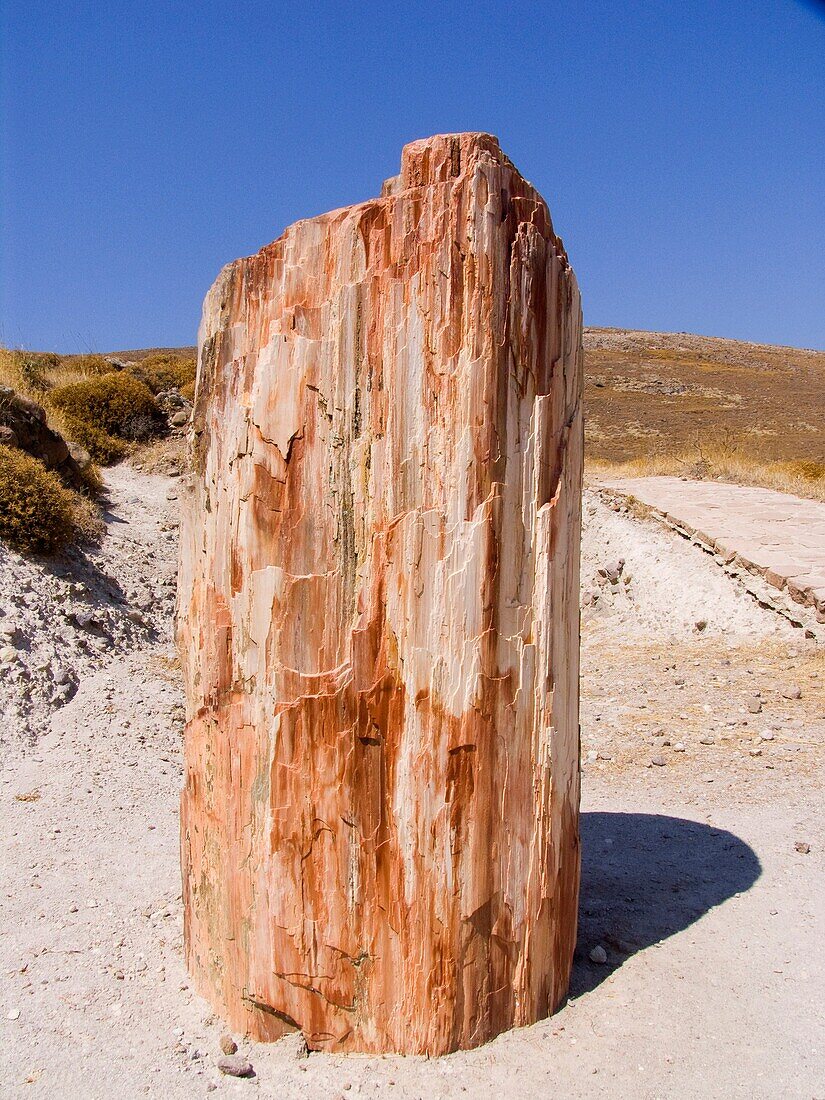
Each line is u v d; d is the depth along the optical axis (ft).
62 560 30.45
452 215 7.81
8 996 9.46
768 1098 7.74
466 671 7.96
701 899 11.78
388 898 8.02
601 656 28.12
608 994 9.30
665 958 10.12
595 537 37.06
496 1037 8.46
